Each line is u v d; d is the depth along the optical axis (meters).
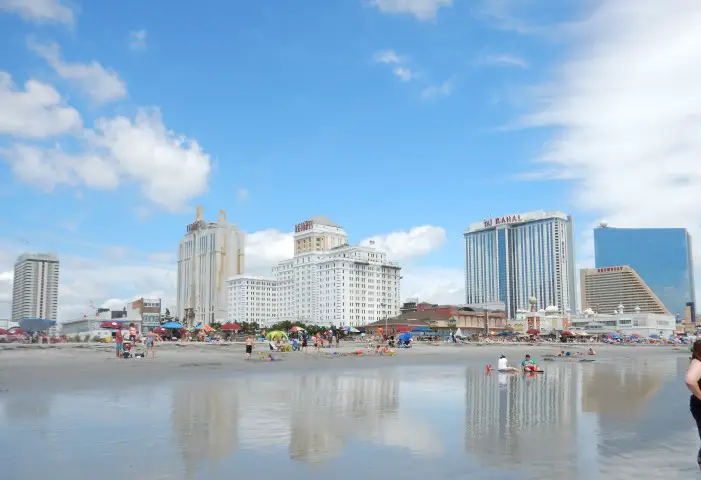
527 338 163.25
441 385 33.50
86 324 197.75
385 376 39.72
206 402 24.16
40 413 20.72
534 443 16.28
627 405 24.80
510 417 21.02
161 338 123.00
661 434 17.80
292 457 14.34
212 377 36.81
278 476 12.61
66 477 12.41
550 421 20.14
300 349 83.19
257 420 19.62
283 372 42.25
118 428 17.88
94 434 16.91
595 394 29.27
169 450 14.93
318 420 19.80
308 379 36.44
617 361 66.62
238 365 49.09
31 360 51.59
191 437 16.58
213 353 70.00
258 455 14.51
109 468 13.12
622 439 16.95
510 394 28.91
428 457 14.49
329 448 15.38
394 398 26.59
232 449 15.14
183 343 110.06
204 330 133.88
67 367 43.19
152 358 56.91
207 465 13.48
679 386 34.22
